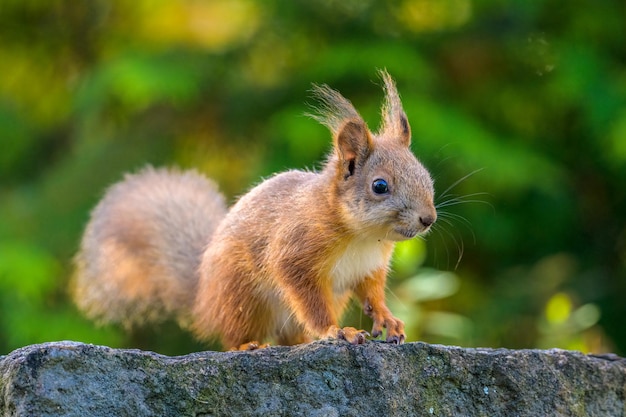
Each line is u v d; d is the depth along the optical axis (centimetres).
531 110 1572
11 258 1387
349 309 973
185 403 640
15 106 1689
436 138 1347
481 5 1527
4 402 613
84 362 622
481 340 1423
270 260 845
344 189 825
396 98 896
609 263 1555
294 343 909
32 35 1769
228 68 1529
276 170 1377
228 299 877
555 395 722
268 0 1543
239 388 657
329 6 1538
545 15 1548
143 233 1018
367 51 1438
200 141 1561
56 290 1431
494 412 706
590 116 1446
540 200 1502
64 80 1773
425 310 1461
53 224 1462
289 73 1525
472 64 1555
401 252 1181
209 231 1005
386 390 683
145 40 1683
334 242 824
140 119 1538
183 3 1689
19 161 1638
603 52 1525
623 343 1477
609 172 1561
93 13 1744
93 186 1482
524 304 1440
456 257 1487
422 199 808
